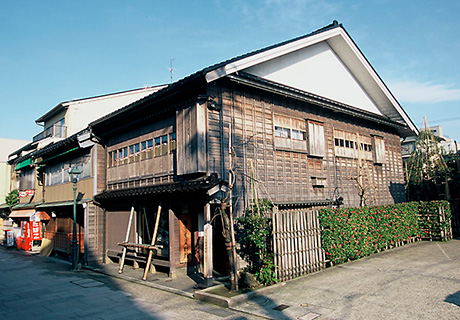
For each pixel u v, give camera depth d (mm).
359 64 14883
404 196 18000
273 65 11656
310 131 12766
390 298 6707
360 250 10938
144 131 12211
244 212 9984
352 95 15320
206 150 9414
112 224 13445
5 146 32438
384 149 17000
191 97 9969
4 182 29250
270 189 11000
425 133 22266
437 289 7133
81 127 20750
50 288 9547
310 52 13312
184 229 11297
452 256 10711
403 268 9297
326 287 7738
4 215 25312
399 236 13172
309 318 5926
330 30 13023
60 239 16250
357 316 5871
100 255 13805
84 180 14820
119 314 6934
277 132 11633
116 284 9828
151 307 7336
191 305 7320
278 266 8305
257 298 7285
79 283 10078
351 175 14609
